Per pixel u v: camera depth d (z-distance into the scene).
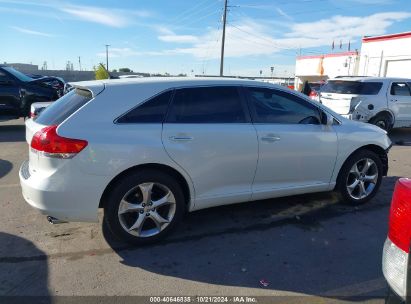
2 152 8.35
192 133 4.03
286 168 4.64
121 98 3.86
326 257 3.89
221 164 4.22
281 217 4.88
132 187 3.84
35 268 3.60
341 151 4.99
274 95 4.63
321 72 36.97
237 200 4.46
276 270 3.64
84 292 3.25
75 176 3.62
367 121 11.40
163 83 4.07
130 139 3.78
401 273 2.03
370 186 5.41
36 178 3.69
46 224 4.55
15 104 11.35
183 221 4.71
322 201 5.45
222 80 4.37
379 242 4.24
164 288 3.33
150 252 3.94
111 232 3.99
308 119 4.82
